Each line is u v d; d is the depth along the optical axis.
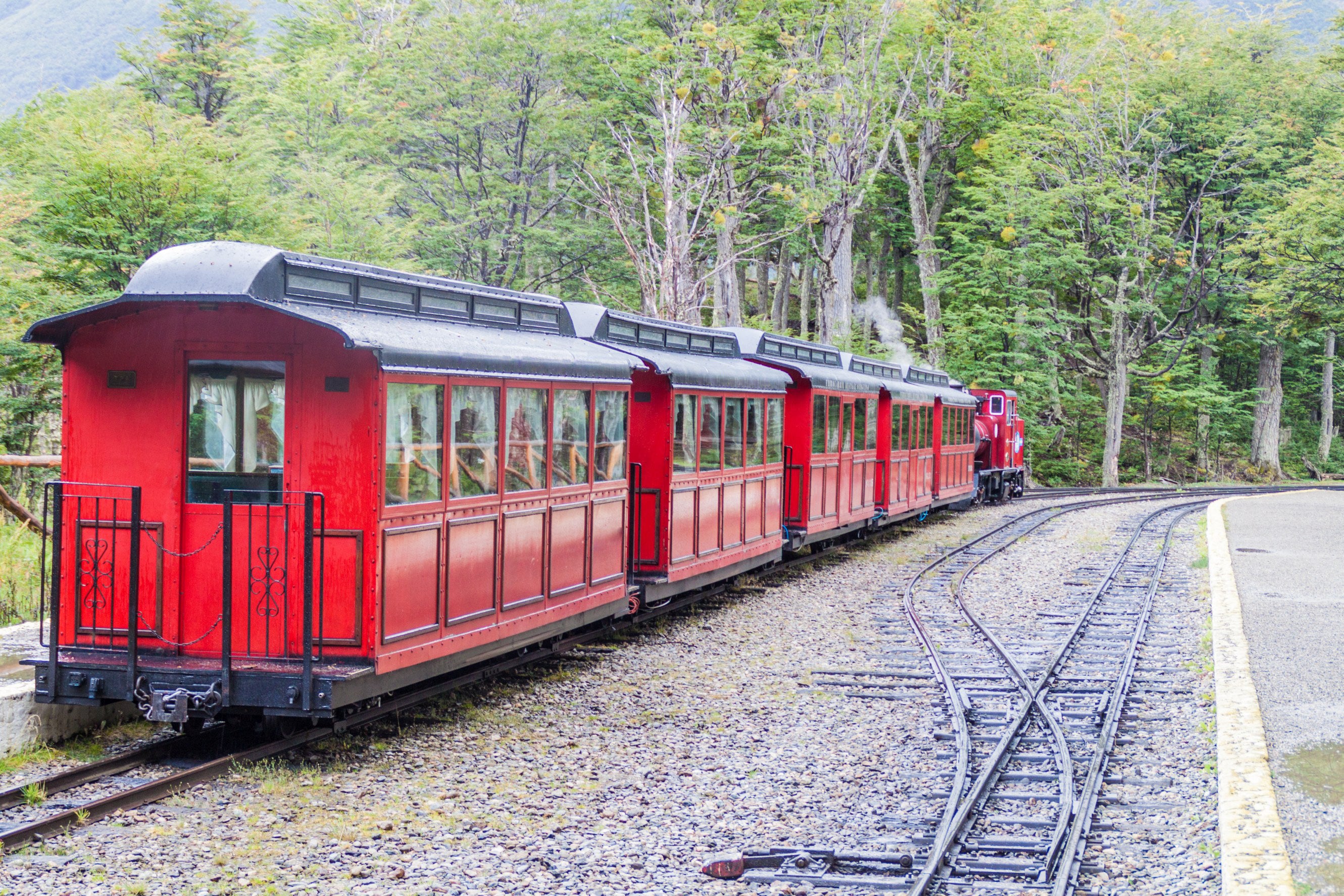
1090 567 18.86
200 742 8.02
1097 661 11.55
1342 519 24.83
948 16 39.91
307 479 7.68
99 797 6.80
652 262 25.73
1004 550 21.09
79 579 7.94
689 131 27.73
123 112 20.92
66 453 8.02
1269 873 5.33
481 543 8.95
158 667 7.51
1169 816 6.89
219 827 6.38
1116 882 5.84
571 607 10.49
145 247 17.48
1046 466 46.25
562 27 33.25
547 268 34.00
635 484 12.52
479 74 32.88
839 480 18.69
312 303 7.91
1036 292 41.66
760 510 15.50
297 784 7.17
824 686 10.46
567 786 7.45
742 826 6.77
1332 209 31.62
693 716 9.34
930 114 38.72
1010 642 12.47
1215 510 27.08
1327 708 8.55
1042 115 41.72
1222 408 48.56
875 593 15.95
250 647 7.71
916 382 25.56
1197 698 9.77
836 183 31.52
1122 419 51.12
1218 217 44.31
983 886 5.77
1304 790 6.66
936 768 7.98
